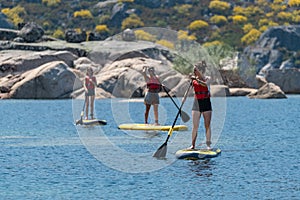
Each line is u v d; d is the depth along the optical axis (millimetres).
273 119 53000
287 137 39719
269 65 193625
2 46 103562
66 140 38219
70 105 69000
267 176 27109
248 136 40219
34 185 25562
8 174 27594
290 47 199125
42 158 31500
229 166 29266
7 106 68000
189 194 24156
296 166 29250
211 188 25062
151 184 25750
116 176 27141
